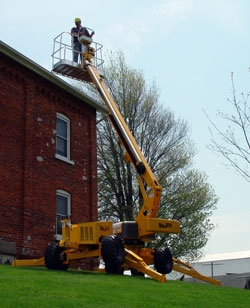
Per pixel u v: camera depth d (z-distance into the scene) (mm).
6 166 18000
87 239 15008
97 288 10984
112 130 30906
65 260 15297
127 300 9891
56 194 20312
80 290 10500
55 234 19688
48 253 15266
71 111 22250
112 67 31906
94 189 22562
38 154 19656
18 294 9352
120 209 30375
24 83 19719
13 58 18938
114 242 14305
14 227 17828
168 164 31125
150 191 15453
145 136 31359
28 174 18891
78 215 21266
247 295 13180
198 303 10625
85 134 22938
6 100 18594
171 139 31781
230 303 11297
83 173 22219
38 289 10070
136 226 15383
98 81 18125
